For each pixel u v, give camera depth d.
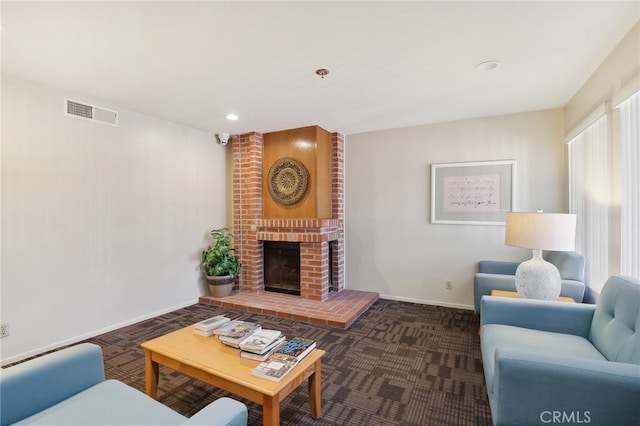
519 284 2.39
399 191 4.22
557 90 2.91
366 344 2.85
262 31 1.95
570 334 1.96
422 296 4.10
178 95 3.00
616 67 2.13
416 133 4.10
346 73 2.54
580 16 1.81
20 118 2.60
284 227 4.22
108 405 1.31
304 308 3.69
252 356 1.73
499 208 3.66
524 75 2.59
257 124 4.02
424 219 4.08
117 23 1.85
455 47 2.15
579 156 2.97
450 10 1.76
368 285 4.43
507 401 1.34
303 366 1.69
